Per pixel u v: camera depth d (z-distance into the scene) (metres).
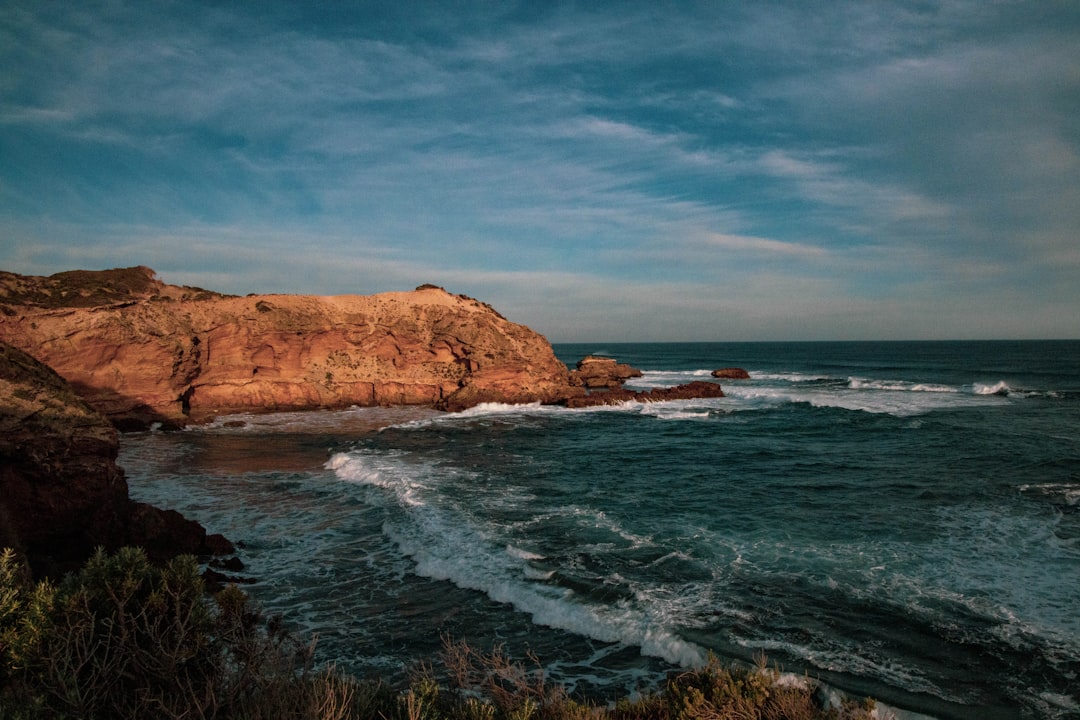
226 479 21.38
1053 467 20.89
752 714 6.04
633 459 24.97
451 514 16.31
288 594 11.55
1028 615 9.95
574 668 8.85
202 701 4.73
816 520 15.59
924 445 26.17
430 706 5.54
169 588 5.21
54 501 12.27
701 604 10.63
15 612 4.85
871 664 8.62
